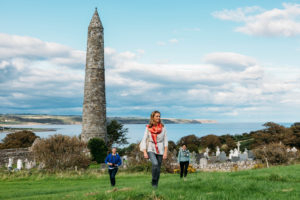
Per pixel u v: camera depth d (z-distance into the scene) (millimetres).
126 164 28047
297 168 15750
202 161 33312
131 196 7270
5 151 36344
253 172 14039
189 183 9430
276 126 60469
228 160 41688
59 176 22047
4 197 12938
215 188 8617
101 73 40344
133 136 154250
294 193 7766
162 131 8102
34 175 22562
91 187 14969
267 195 7543
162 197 7168
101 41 40625
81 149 26969
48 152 25328
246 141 71375
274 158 30906
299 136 56531
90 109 39375
